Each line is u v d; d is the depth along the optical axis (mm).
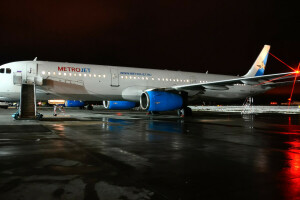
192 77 26109
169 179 4629
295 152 7090
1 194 3811
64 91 20250
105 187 4152
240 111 38531
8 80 19047
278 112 35344
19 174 4789
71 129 11992
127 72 22766
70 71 20375
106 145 7887
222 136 10188
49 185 4211
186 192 4004
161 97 20547
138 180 4539
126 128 12672
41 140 8656
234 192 4031
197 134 10703
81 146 7660
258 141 8984
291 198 3807
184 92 22188
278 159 6238
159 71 24641
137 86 22891
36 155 6359
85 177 4652
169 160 6043
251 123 16531
